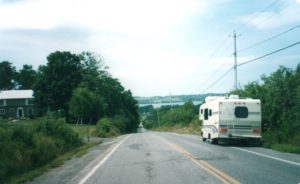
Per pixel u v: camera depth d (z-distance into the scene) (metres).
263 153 20.19
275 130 28.06
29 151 16.30
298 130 25.02
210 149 23.08
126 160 17.48
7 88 132.12
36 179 12.92
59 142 22.02
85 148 25.48
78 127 56.16
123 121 97.94
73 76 88.12
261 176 12.04
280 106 28.12
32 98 96.88
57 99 86.00
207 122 30.02
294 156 18.44
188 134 53.88
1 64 132.75
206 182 11.05
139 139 37.41
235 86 43.44
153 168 14.38
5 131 16.03
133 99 133.88
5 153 14.29
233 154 19.61
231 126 26.62
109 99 101.06
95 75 97.75
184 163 15.74
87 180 11.96
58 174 13.79
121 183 11.26
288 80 27.70
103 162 16.92
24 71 136.38
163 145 26.95
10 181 12.55
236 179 11.48
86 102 67.12
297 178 11.63
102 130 51.91
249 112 26.70
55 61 86.88
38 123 22.53
